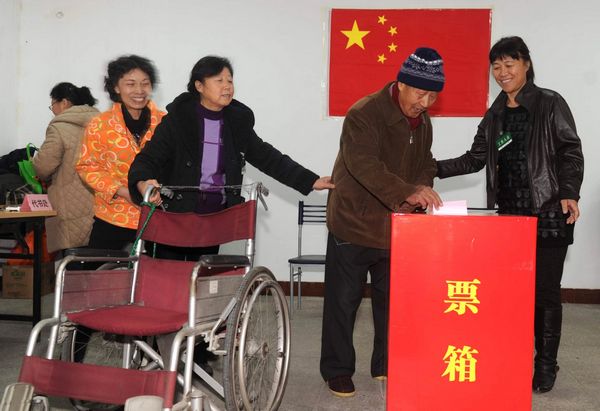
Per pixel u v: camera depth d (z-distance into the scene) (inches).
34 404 69.6
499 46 101.7
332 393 104.7
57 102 149.6
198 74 96.6
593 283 192.7
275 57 200.2
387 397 65.2
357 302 102.7
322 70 198.8
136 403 62.7
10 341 134.1
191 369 71.6
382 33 195.8
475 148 111.2
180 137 97.7
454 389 64.6
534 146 100.8
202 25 201.6
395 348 65.0
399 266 64.9
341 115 198.8
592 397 103.7
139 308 86.8
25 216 128.8
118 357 106.2
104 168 109.7
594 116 190.9
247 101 201.9
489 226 63.9
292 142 201.0
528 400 64.0
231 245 202.1
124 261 90.5
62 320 77.8
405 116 94.5
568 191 99.7
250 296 82.8
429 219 64.4
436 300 64.5
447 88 194.2
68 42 206.1
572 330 155.0
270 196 201.5
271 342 92.2
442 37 193.8
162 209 99.0
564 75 191.2
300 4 198.7
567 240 101.7
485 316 64.1
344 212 99.1
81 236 138.8
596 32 189.9
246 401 78.7
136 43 203.9
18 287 180.2
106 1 203.9
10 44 203.3
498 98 106.7
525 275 63.8
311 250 200.4
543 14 191.0
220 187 91.4
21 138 209.3
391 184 85.9
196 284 75.0
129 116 110.3
